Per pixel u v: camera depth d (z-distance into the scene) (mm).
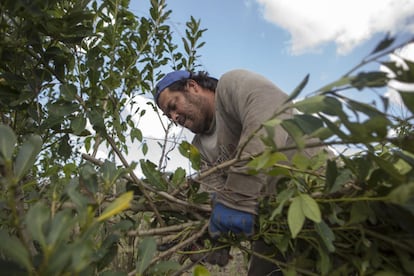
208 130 1918
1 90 976
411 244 695
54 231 477
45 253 459
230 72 1460
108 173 801
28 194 1059
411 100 506
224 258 1176
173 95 1813
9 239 475
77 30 986
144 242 667
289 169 754
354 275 884
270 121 643
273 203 855
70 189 617
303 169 685
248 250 943
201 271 756
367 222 826
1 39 894
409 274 728
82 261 473
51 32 970
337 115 575
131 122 1646
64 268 520
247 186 916
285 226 864
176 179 1033
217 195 970
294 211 677
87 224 529
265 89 1254
